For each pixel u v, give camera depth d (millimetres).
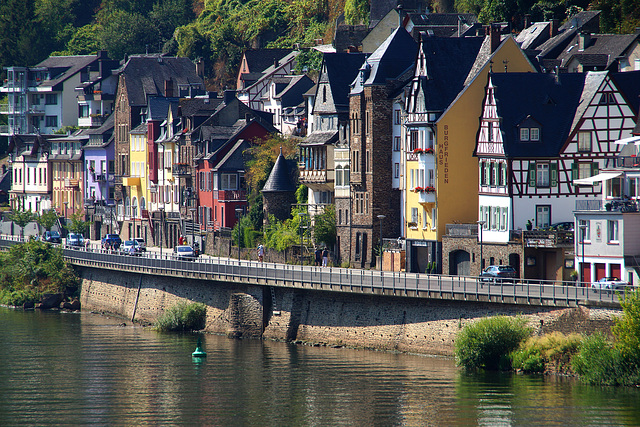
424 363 124625
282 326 147750
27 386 124938
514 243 140250
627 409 102562
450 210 155125
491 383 113625
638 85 145500
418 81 158375
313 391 117500
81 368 134125
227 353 140125
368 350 135000
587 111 143875
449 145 154625
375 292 131750
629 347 107750
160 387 122875
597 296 113250
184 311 161875
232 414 110500
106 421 109500
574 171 144375
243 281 152250
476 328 119125
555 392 108562
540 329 116625
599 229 129250
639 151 137375
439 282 125125
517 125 144375
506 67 150750
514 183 143125
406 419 105062
